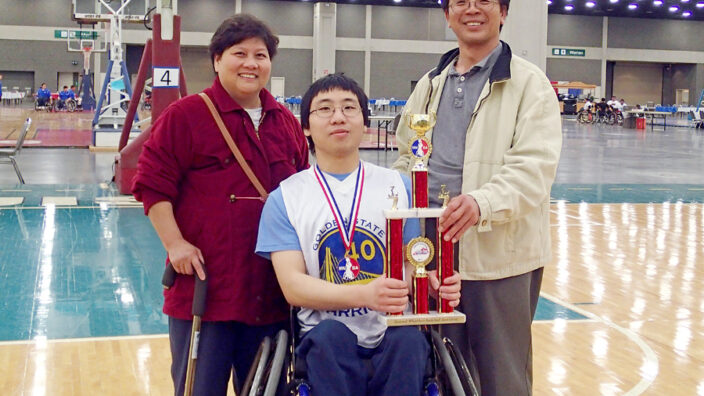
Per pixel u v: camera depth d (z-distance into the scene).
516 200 2.48
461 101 2.82
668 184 13.62
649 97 49.12
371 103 39.09
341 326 2.27
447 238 2.31
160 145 2.63
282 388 2.32
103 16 17.59
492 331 2.73
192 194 2.69
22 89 40.38
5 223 8.51
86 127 24.56
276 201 2.46
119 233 8.10
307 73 42.81
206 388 2.66
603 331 5.11
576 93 44.53
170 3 9.20
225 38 2.66
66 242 7.62
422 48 43.75
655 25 46.84
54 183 11.77
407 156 3.03
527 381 2.81
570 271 6.89
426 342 2.29
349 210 2.42
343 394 2.19
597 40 46.38
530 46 15.02
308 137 2.57
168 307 2.72
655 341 4.91
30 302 5.57
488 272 2.70
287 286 2.35
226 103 2.69
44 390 3.91
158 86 9.23
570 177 14.46
